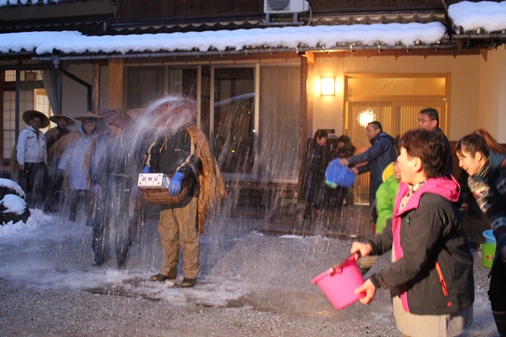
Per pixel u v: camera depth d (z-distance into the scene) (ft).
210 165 19.70
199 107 39.34
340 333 15.52
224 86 38.99
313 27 33.71
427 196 9.55
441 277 9.62
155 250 25.46
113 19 40.40
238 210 36.32
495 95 31.19
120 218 22.49
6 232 28.94
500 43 28.27
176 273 20.61
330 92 37.86
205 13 38.70
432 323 9.68
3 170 44.27
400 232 9.90
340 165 22.62
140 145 22.49
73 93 43.39
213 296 18.71
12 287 19.77
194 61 39.24
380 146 23.97
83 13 44.42
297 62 37.55
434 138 9.86
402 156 10.06
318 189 34.81
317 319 16.60
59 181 35.73
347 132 38.70
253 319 16.60
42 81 44.27
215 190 19.94
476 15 27.35
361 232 29.30
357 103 38.63
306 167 35.22
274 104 38.19
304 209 33.83
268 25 35.81
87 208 30.19
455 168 35.58
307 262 23.49
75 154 31.24
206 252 25.16
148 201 18.60
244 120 38.70
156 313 17.12
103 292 19.16
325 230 29.81
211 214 34.83
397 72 37.32
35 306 17.80
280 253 25.11
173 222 20.18
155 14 39.63
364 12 35.27
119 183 22.33
